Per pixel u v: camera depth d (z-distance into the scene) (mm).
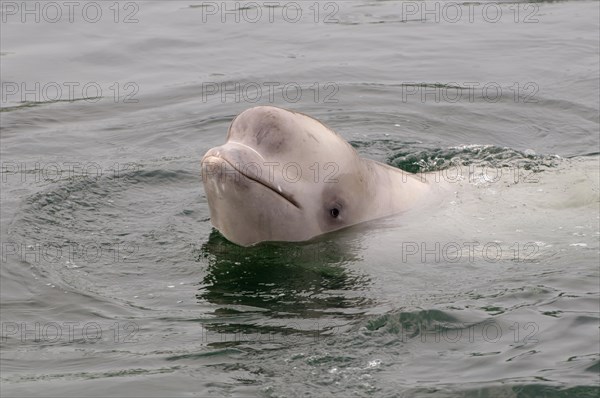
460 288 30125
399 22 62375
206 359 26141
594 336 26938
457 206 35375
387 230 33625
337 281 30750
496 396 24078
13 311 29188
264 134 32156
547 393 24234
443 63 54719
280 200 32188
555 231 33875
